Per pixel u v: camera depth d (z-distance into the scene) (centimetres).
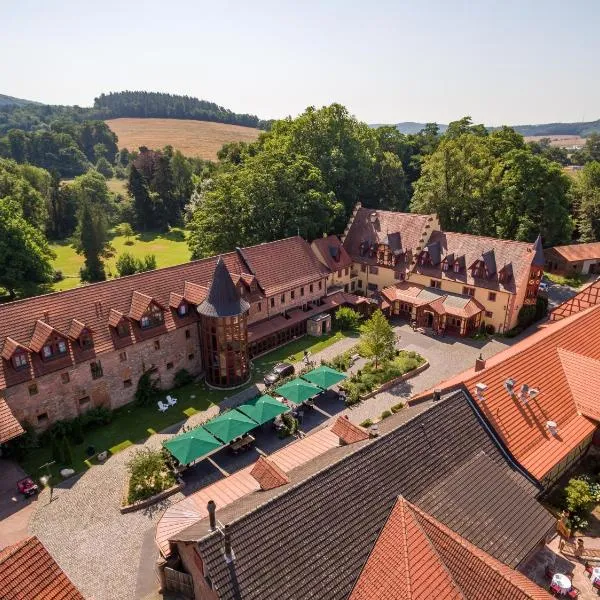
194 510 3016
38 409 4266
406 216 7362
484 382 3391
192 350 5312
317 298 6794
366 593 2138
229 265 5962
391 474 2577
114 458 4097
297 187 7638
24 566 2198
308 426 4491
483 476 2817
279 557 2133
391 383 5128
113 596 2834
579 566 2875
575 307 5431
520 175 8219
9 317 4275
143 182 14350
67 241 12800
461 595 2098
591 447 3862
